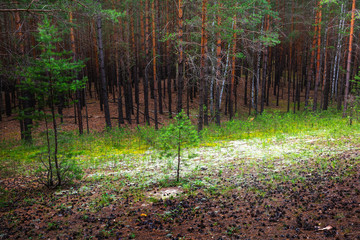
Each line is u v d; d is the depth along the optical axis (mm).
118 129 19734
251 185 7066
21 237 4844
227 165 9750
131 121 26609
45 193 7754
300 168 8203
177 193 6957
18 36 8930
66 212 6070
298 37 32281
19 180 9391
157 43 23328
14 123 24438
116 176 9352
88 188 8047
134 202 6508
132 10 24188
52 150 8258
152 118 27297
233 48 20234
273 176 7641
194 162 10805
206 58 16703
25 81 7176
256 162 9750
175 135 8266
